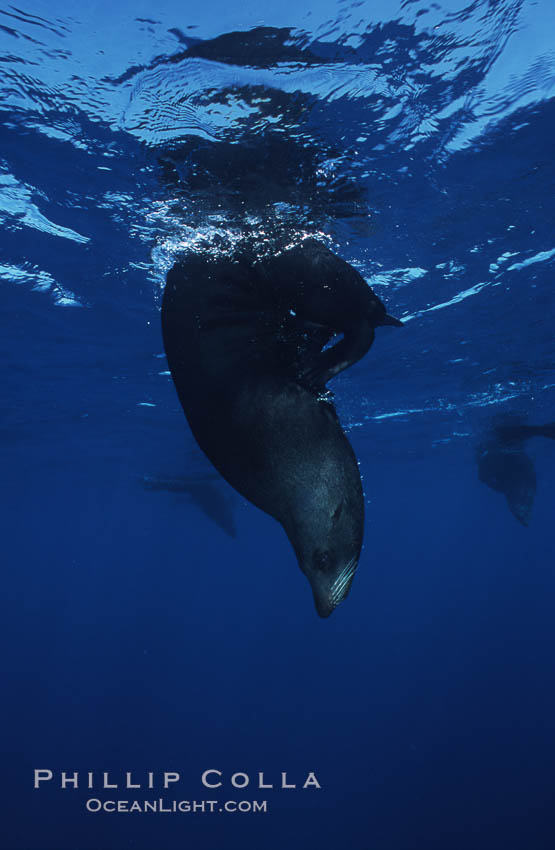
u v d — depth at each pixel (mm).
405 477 41250
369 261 8648
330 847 23047
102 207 7086
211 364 1680
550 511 63156
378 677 43156
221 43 4488
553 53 5086
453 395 19203
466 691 37156
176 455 26609
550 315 12570
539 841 21547
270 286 1940
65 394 17141
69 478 33750
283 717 35594
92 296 10414
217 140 5301
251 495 1555
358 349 1771
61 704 40812
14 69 4992
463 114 5754
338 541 1457
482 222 8086
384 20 4465
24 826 24797
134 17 4348
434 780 26859
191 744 32281
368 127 5426
